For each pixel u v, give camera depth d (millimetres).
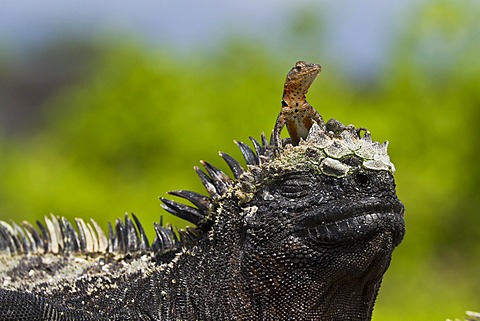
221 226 9211
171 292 9266
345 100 36375
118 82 35000
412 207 33250
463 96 36188
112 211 29703
